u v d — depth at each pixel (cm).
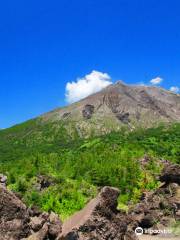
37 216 4262
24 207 3869
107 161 14662
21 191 10225
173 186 8131
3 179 5475
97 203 3684
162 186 8444
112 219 3734
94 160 15275
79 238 3456
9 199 3769
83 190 11425
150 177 13150
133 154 16588
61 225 4053
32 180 10906
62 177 12069
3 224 3672
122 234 3756
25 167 12681
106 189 3794
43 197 9825
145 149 18375
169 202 7750
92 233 3531
